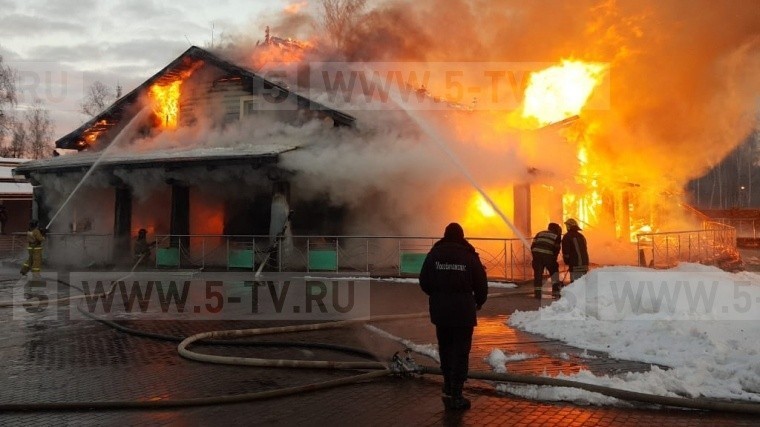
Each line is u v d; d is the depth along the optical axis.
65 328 9.93
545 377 5.93
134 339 8.94
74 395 6.00
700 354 6.84
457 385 5.46
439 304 5.54
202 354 7.77
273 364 7.02
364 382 6.40
